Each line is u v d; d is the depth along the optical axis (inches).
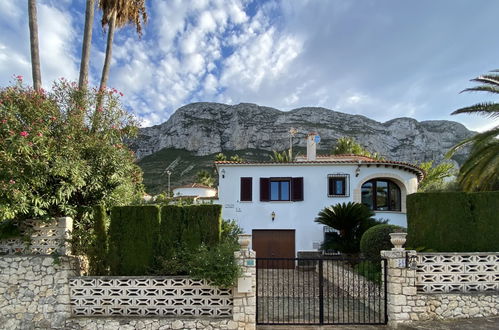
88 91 352.8
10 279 282.5
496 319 285.4
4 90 293.1
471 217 320.2
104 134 342.3
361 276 391.9
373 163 685.9
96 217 312.8
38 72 398.9
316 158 841.5
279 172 704.4
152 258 299.6
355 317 316.5
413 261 293.4
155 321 271.9
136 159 392.5
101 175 330.6
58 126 309.4
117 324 271.4
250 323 272.7
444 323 280.1
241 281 272.2
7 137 262.5
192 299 284.2
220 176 706.2
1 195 255.8
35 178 273.1
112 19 480.4
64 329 272.8
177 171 3179.1
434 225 324.2
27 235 294.8
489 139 496.4
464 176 542.0
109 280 285.4
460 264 301.1
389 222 693.9
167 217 306.3
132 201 400.5
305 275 576.1
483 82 508.1
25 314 277.9
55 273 284.0
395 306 287.0
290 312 332.2
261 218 690.8
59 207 300.4
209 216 305.9
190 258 289.7
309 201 692.7
